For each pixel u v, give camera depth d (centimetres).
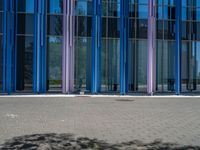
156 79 3050
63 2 2759
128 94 2792
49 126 1211
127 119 1410
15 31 2680
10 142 932
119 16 2950
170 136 1056
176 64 2842
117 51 2966
